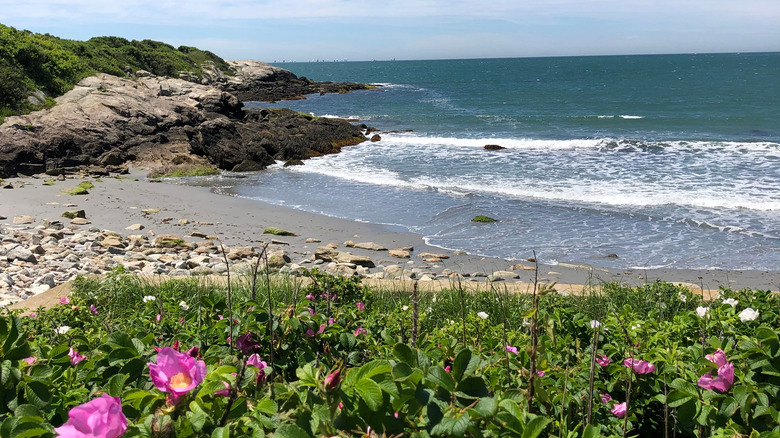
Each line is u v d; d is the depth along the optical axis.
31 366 2.25
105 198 20.08
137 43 61.31
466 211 18.41
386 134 36.72
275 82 76.88
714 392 2.40
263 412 1.92
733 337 3.67
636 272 13.12
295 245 15.43
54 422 2.12
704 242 15.05
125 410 1.97
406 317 5.29
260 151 27.02
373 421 1.66
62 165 25.41
